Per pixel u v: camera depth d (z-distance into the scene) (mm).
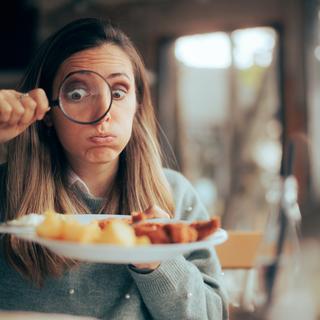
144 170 1207
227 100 4762
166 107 4195
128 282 1119
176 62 4305
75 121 979
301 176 3279
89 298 1105
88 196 1161
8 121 901
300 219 665
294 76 3617
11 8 4227
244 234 1419
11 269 1105
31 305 1096
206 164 4875
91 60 1073
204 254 1191
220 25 3887
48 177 1134
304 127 3570
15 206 1118
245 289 1408
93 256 721
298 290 653
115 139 1012
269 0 3697
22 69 4258
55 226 750
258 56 3990
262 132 4504
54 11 4242
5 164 1257
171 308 1007
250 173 4574
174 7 4016
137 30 4105
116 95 1041
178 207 1270
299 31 3598
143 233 783
